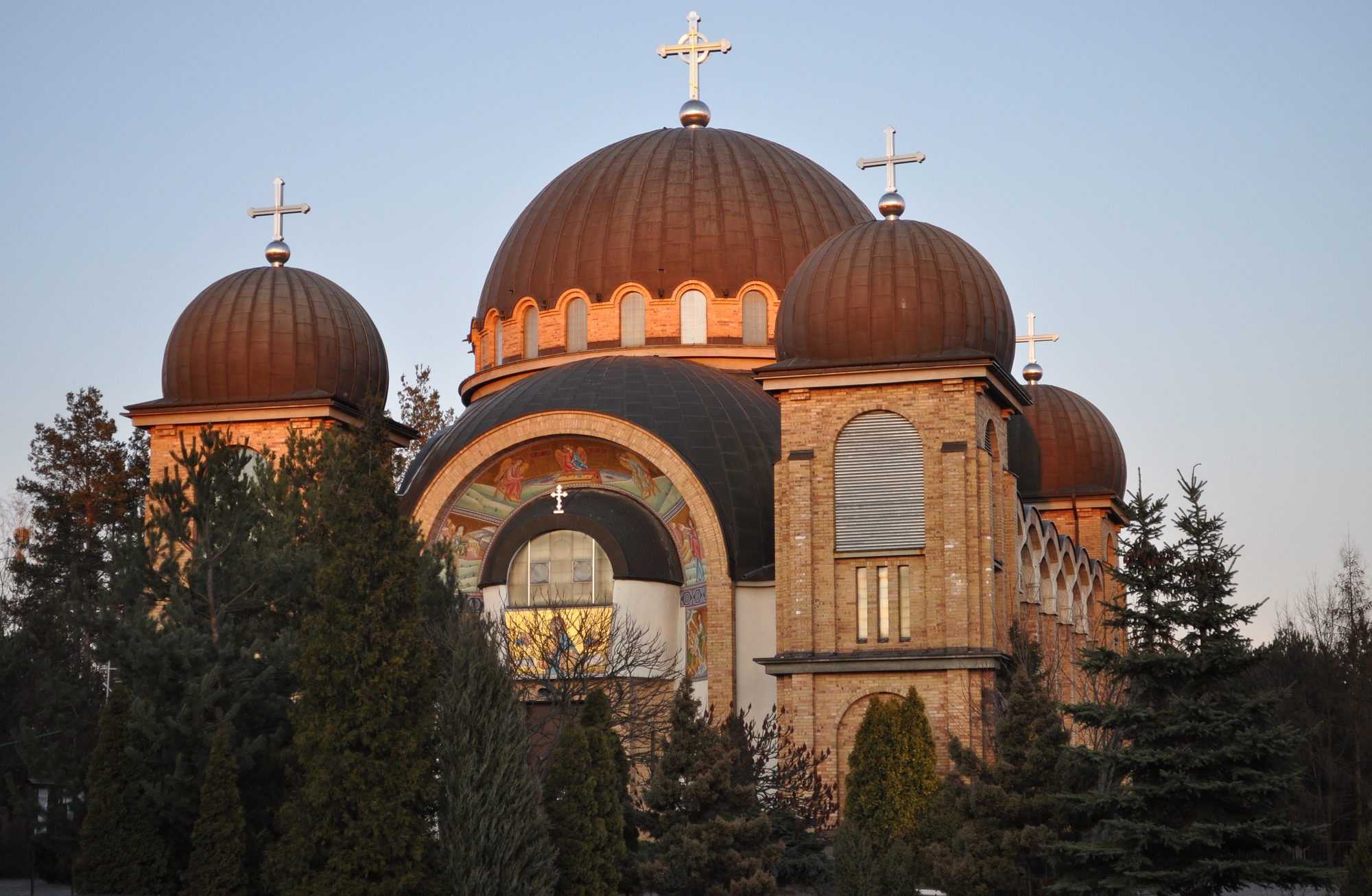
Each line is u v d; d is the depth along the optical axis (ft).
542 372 254.47
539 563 224.12
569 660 205.57
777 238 262.47
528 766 154.30
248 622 176.24
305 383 238.68
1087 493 293.64
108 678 259.39
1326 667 310.86
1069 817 155.84
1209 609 151.64
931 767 192.54
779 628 209.87
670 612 223.10
